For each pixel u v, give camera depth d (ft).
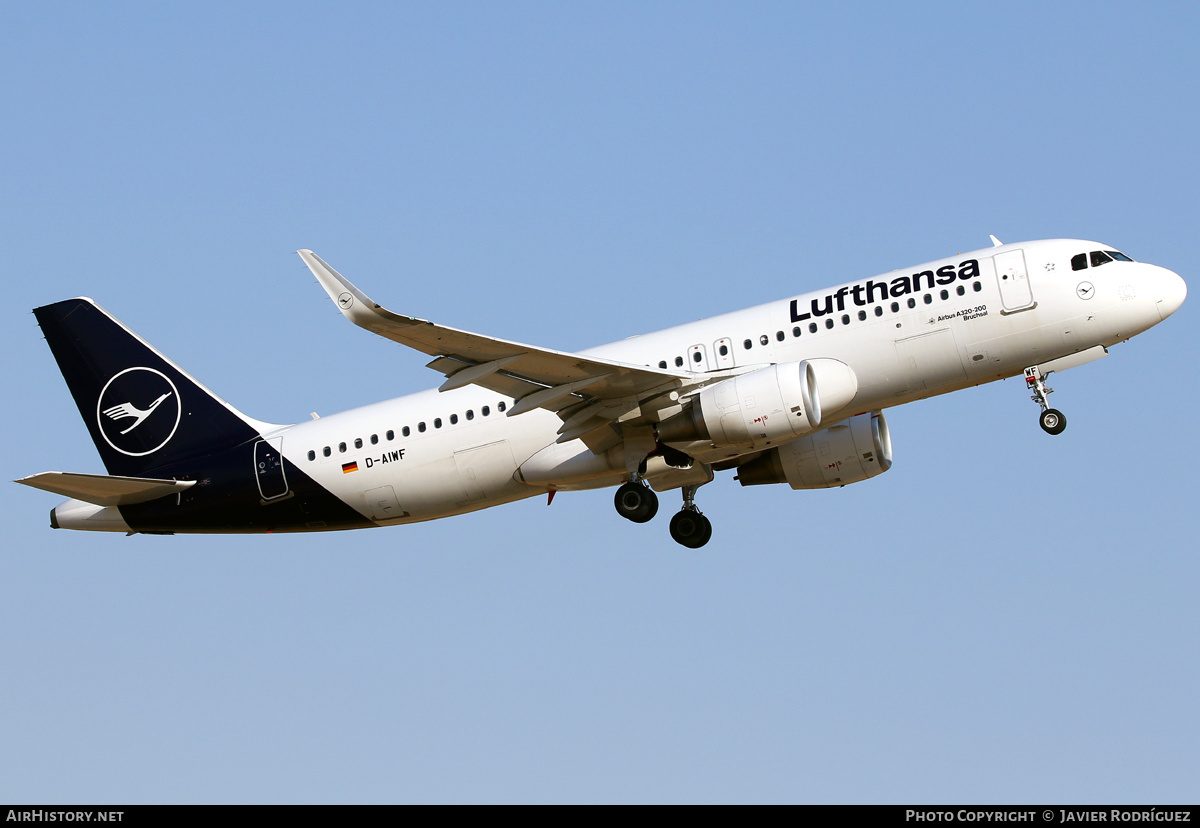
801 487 364.58
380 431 352.69
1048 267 315.78
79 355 377.09
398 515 357.00
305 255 271.28
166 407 372.17
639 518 336.29
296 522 362.53
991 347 316.60
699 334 335.06
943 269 322.55
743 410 310.04
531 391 315.78
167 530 367.45
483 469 345.31
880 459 359.87
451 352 294.25
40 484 343.46
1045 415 323.37
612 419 324.19
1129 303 310.45
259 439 364.79
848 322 323.16
